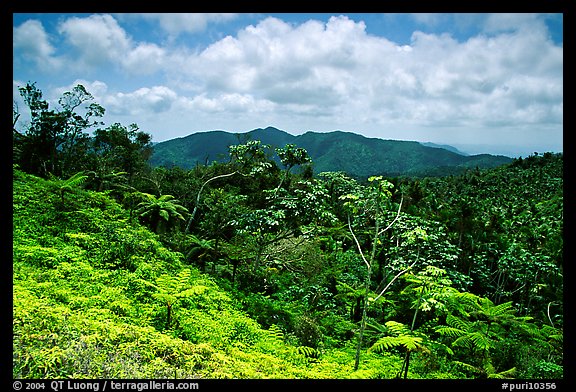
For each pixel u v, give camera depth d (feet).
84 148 71.61
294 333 29.86
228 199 51.83
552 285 57.06
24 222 33.94
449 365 29.73
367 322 34.68
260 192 57.47
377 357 29.55
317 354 26.89
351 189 31.30
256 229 40.47
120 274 27.86
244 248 44.83
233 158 59.67
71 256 28.48
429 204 89.30
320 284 44.83
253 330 26.37
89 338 15.87
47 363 13.44
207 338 22.49
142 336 18.07
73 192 44.47
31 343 14.62
